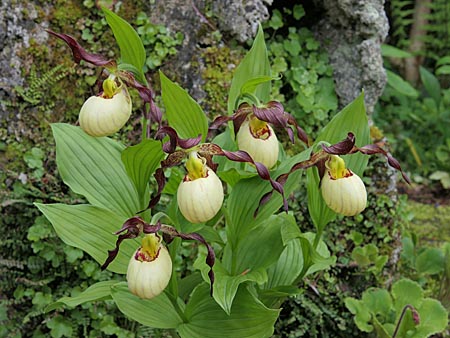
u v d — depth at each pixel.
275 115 0.67
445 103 1.62
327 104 1.05
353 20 1.03
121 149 0.77
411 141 1.55
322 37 1.07
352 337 0.97
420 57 1.83
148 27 0.94
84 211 0.73
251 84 0.69
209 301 0.74
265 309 0.71
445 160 1.51
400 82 1.51
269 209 0.71
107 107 0.68
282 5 1.06
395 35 1.83
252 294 0.73
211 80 0.97
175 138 0.64
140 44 0.67
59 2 0.92
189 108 0.69
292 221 0.74
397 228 1.02
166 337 0.92
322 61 1.06
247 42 0.99
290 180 0.71
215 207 0.66
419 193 1.46
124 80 0.69
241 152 0.67
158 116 0.67
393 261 1.02
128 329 0.92
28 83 0.91
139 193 0.71
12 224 0.90
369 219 1.01
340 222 1.00
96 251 0.72
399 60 1.85
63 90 0.93
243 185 0.73
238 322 0.73
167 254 0.67
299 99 1.02
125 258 0.73
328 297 0.97
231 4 0.97
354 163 0.74
